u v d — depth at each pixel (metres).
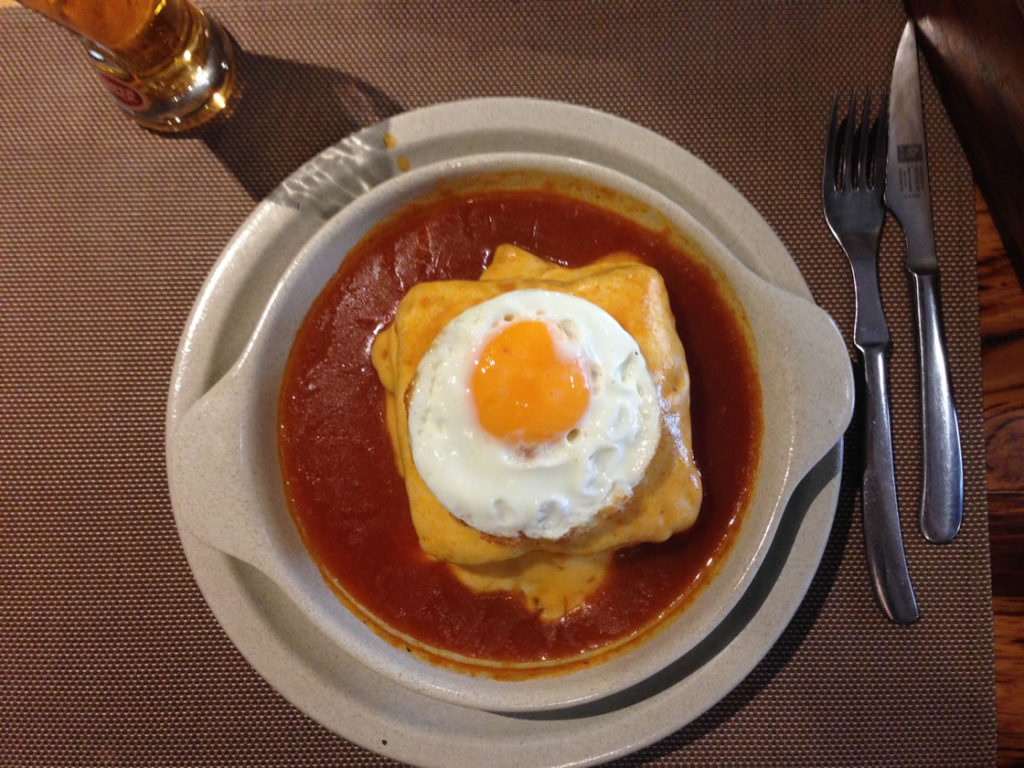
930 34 0.34
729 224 0.32
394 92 0.36
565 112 0.32
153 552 0.34
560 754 0.31
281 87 0.35
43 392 0.35
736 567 0.30
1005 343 0.34
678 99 0.36
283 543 0.31
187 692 0.34
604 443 0.29
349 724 0.31
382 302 0.34
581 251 0.33
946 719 0.33
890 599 0.33
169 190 0.35
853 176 0.34
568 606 0.32
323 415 0.33
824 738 0.33
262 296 0.33
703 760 0.33
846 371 0.30
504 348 0.29
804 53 0.35
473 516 0.29
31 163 0.35
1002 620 0.33
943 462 0.33
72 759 0.33
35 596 0.34
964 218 0.35
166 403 0.35
